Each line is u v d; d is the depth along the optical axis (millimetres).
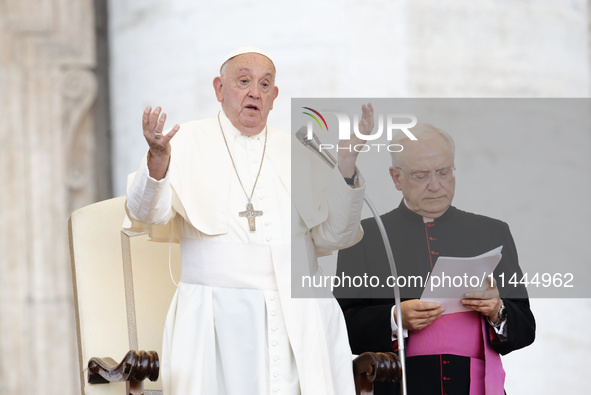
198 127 15930
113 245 17797
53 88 26141
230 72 15680
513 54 23828
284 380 14875
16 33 25953
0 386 25562
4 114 25812
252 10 24016
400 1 23328
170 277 18078
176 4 24953
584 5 25328
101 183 26734
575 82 24656
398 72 23234
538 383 23641
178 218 15695
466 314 16781
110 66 26641
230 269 15133
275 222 15414
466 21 23547
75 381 26094
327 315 15812
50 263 25969
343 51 23391
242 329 14930
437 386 16656
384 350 16719
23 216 25844
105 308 17406
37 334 25781
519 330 16594
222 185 15422
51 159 26062
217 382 14875
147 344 17609
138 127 25891
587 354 24094
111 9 26547
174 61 24953
